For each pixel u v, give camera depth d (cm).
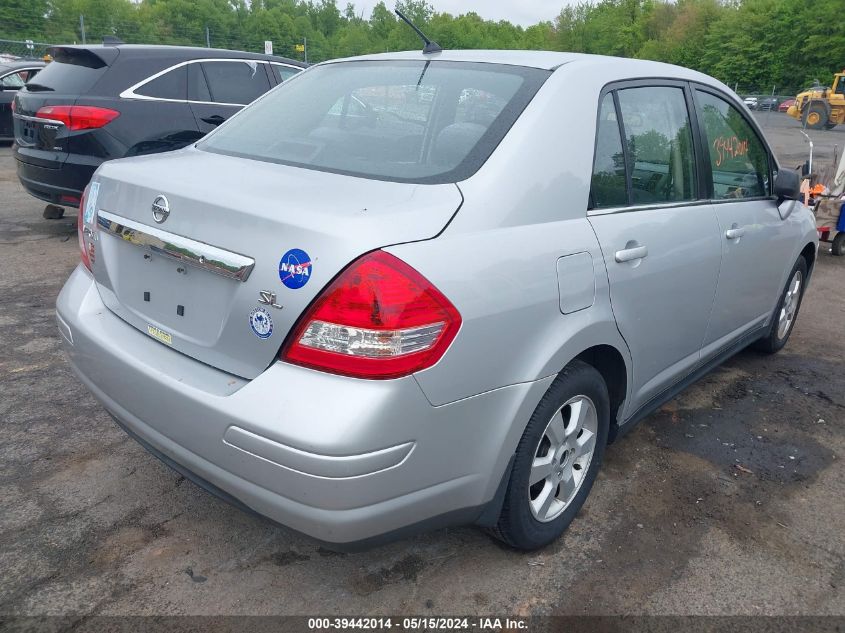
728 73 6688
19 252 640
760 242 382
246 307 202
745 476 332
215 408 200
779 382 445
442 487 211
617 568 262
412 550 265
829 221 801
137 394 227
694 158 331
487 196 221
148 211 233
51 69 667
